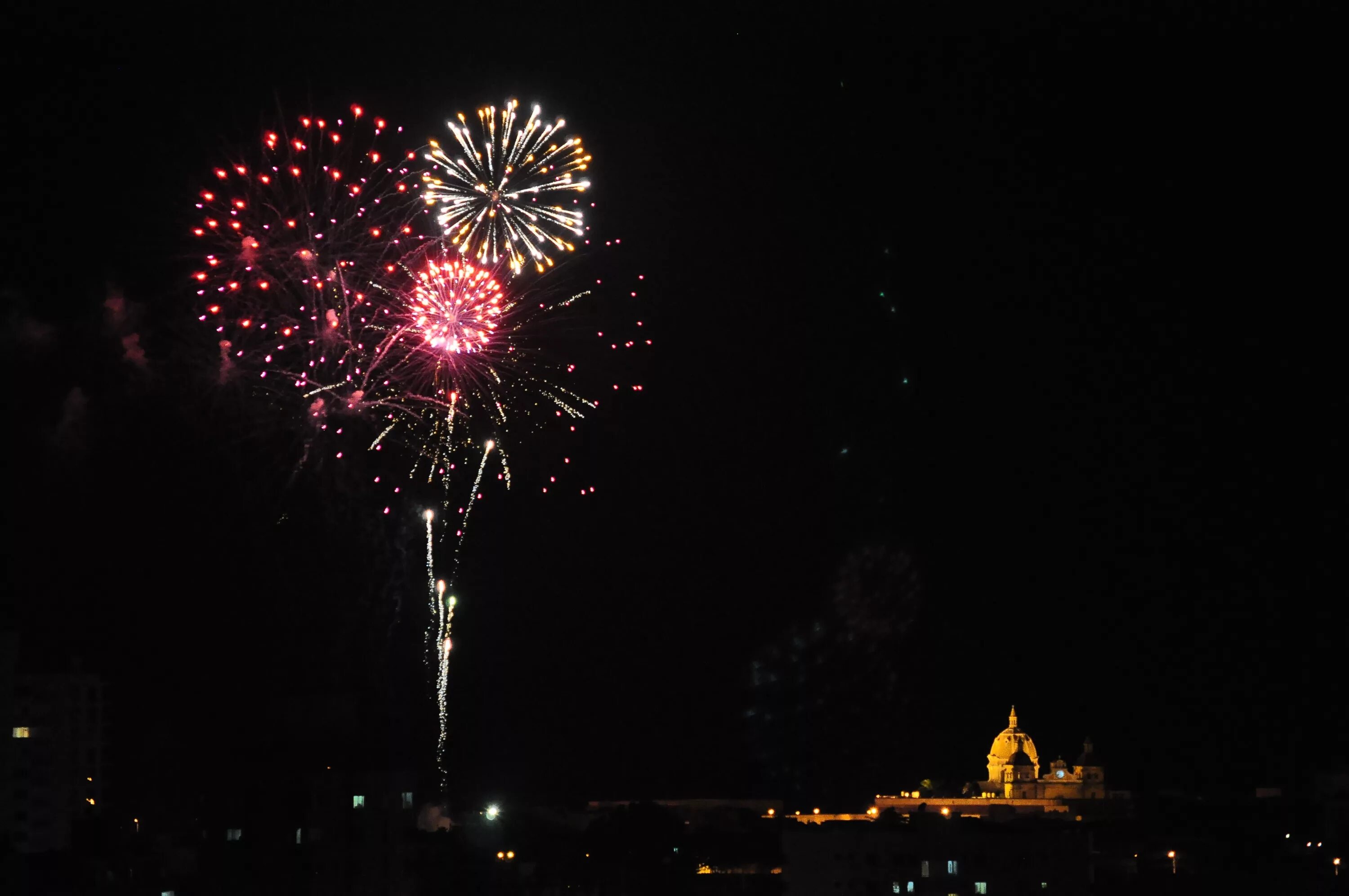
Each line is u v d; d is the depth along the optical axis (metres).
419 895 140.12
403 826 142.12
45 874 127.81
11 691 147.38
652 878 148.75
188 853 136.12
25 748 147.50
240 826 139.88
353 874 138.75
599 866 148.88
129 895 129.25
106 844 134.88
